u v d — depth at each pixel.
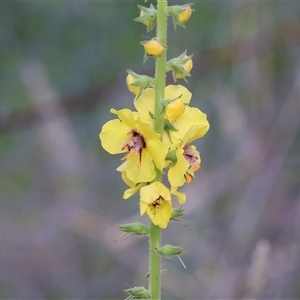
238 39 0.91
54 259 0.91
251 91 0.91
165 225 0.52
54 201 0.95
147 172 0.53
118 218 0.92
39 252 0.92
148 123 0.53
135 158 0.53
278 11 0.95
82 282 0.89
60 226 0.93
